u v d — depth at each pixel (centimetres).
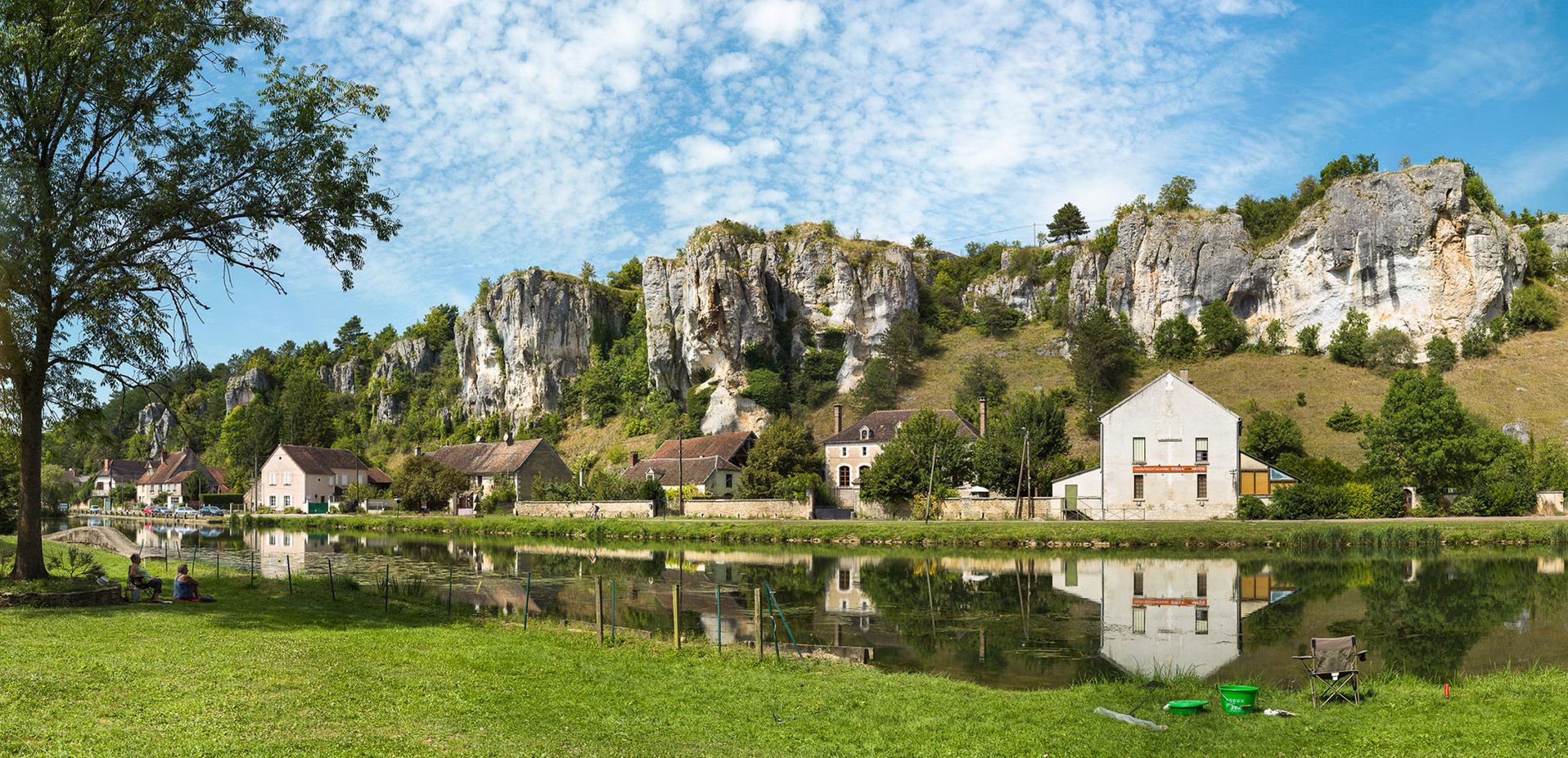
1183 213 10812
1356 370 9031
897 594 2956
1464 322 8962
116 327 1964
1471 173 10094
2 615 1745
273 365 16375
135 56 1931
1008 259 13562
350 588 2652
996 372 9888
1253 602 2739
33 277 1806
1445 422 5388
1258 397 8706
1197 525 4703
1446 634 2200
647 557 4359
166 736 952
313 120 2053
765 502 6300
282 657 1395
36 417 1997
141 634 1570
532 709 1184
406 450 12862
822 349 11312
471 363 13350
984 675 1786
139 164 1991
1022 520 5422
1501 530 4419
